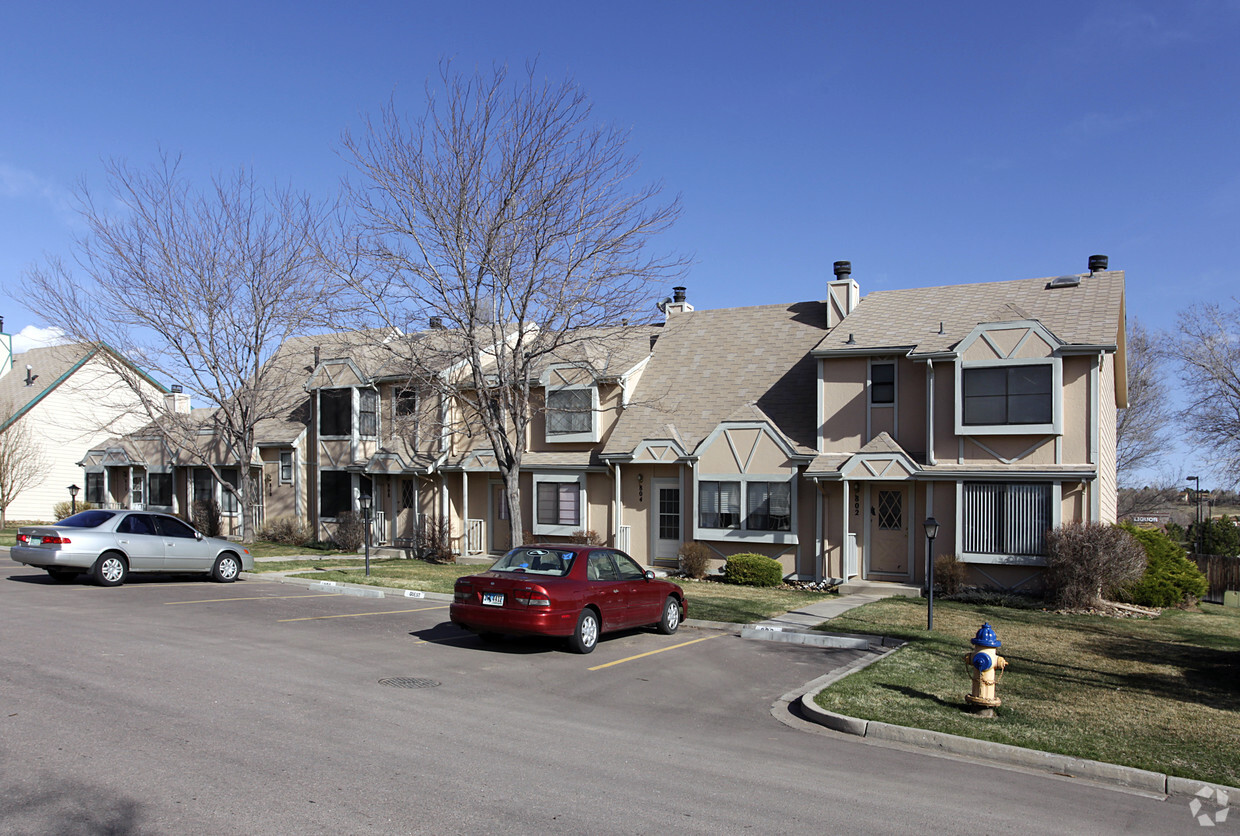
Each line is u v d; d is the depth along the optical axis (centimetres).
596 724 838
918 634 1377
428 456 2756
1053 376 1856
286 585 1970
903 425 2069
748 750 774
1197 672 1140
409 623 1434
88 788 593
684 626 1506
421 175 2223
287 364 3466
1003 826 604
